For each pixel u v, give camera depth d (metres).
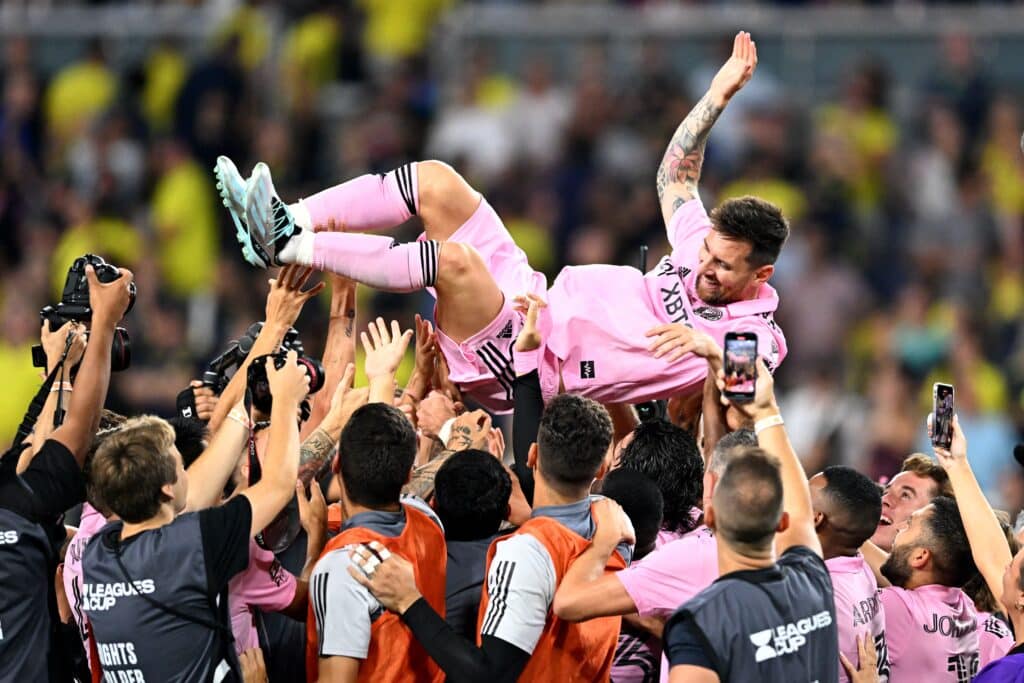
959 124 47.16
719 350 18.25
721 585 16.17
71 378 18.92
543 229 45.59
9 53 52.22
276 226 19.05
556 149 47.66
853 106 47.28
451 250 19.62
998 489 37.53
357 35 51.00
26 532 17.77
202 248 47.31
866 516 18.28
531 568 16.91
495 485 18.14
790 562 16.73
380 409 17.50
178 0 53.22
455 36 49.94
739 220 19.72
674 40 48.41
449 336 20.33
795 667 16.17
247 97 49.06
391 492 17.34
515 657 16.69
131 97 50.97
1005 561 18.73
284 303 19.44
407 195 20.56
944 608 19.34
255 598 17.50
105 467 16.73
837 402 41.25
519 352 20.02
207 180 47.84
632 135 46.88
